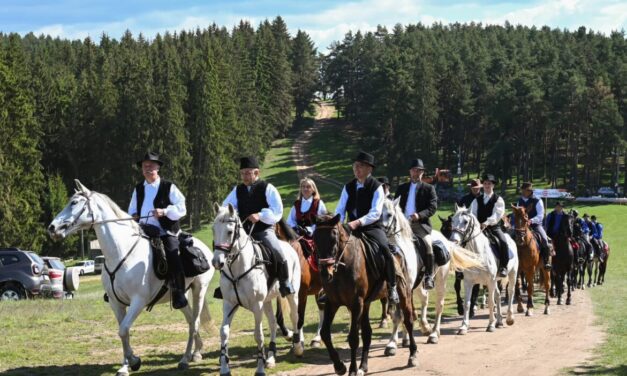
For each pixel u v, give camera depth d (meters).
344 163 103.81
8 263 21.61
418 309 18.47
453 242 13.18
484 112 94.94
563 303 20.62
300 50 143.50
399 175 91.31
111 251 9.39
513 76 97.25
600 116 82.56
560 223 20.52
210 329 10.95
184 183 69.06
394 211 10.72
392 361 10.61
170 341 12.56
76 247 60.53
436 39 145.25
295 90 137.75
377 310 17.91
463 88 95.50
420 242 11.68
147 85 69.38
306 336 13.41
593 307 19.23
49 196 60.00
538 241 17.95
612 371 9.68
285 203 80.38
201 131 72.81
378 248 9.73
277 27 163.00
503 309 18.61
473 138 97.94
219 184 73.06
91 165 71.12
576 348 11.81
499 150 84.88
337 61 136.25
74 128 70.62
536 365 10.27
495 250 14.43
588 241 27.12
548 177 92.00
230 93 85.25
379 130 92.50
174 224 10.09
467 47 123.69
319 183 92.06
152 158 10.04
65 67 98.81
